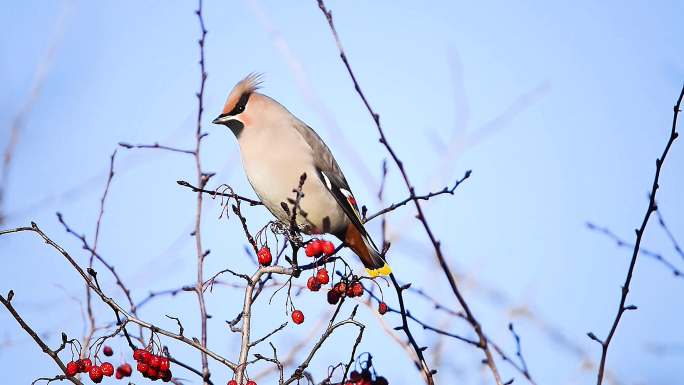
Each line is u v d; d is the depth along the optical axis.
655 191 8.11
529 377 8.61
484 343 7.92
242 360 8.07
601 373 7.91
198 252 9.85
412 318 8.44
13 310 8.03
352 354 7.81
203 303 9.51
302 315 8.77
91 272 8.19
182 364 8.36
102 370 8.40
